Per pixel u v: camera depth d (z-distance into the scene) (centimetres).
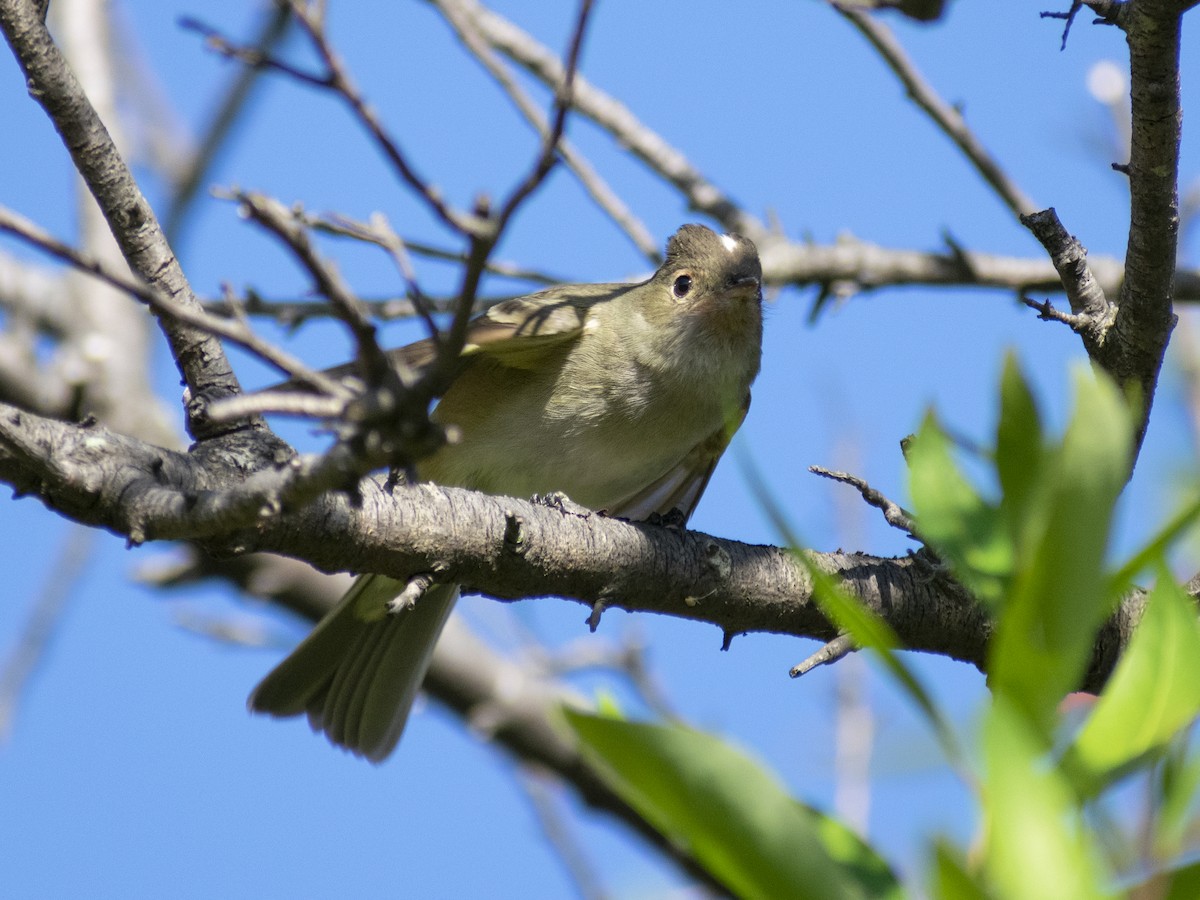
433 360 412
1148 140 682
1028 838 319
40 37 643
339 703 1055
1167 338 735
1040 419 352
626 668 1096
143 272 666
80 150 658
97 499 561
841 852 393
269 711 1048
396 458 421
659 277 1141
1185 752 349
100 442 593
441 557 694
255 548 651
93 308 1305
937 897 316
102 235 1343
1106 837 341
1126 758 341
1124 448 327
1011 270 1218
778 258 1223
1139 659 353
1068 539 331
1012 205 1130
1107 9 671
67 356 1248
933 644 802
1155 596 358
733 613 783
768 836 340
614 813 1194
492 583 722
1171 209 700
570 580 743
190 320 426
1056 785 330
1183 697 346
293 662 1050
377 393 407
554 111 407
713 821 341
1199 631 355
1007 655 337
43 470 551
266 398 408
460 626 1248
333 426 453
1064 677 334
